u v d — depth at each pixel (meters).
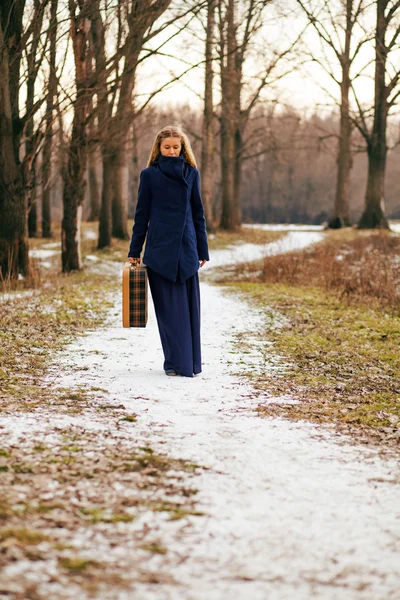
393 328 8.52
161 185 5.30
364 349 7.08
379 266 13.30
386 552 2.47
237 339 7.55
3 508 2.63
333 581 2.23
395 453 3.69
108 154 23.17
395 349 7.12
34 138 14.20
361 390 5.30
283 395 5.00
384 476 3.30
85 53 15.35
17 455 3.30
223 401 4.72
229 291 13.04
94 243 26.77
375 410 4.64
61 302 10.38
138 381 5.26
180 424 4.08
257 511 2.80
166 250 5.31
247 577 2.23
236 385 5.27
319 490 3.08
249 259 22.67
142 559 2.31
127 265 5.48
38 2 13.05
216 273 18.95
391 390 5.34
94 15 14.17
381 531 2.65
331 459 3.54
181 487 3.02
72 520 2.59
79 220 18.22
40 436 3.65
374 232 32.25
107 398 4.67
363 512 2.84
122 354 6.48
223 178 36.75
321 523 2.71
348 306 10.86
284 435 3.94
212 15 19.38
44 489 2.89
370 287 12.26
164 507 2.77
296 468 3.37
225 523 2.66
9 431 3.70
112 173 24.80
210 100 30.58
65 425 3.90
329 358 6.56
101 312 9.72
